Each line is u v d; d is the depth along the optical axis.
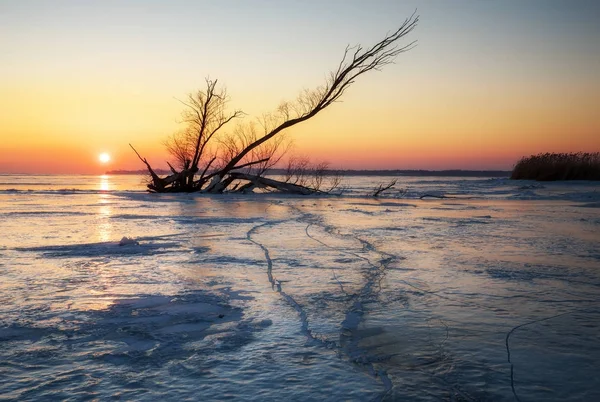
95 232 12.01
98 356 3.87
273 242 10.36
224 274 7.06
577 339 4.28
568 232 12.55
